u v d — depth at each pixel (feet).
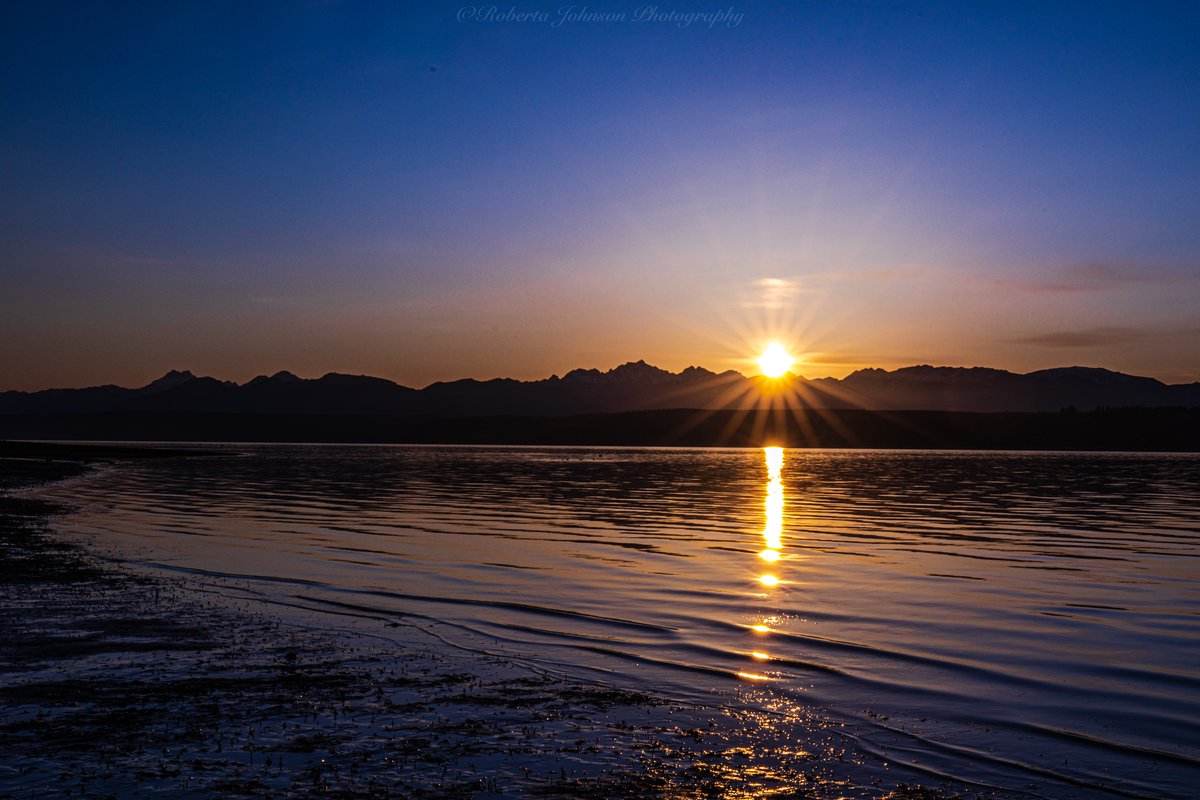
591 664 46.60
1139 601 66.80
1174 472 306.35
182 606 59.93
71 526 111.14
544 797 29.22
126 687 40.68
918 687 42.96
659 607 62.80
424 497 177.68
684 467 342.44
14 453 392.06
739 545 99.96
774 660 47.91
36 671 43.16
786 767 32.35
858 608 62.95
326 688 41.09
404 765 31.73
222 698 39.27
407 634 53.06
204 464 346.13
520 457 463.01
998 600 66.59
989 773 32.01
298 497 173.78
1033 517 138.41
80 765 31.14
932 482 241.96
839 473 296.51
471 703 39.27
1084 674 45.62
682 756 33.30
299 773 30.73
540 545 99.09
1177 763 33.09
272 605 61.46
